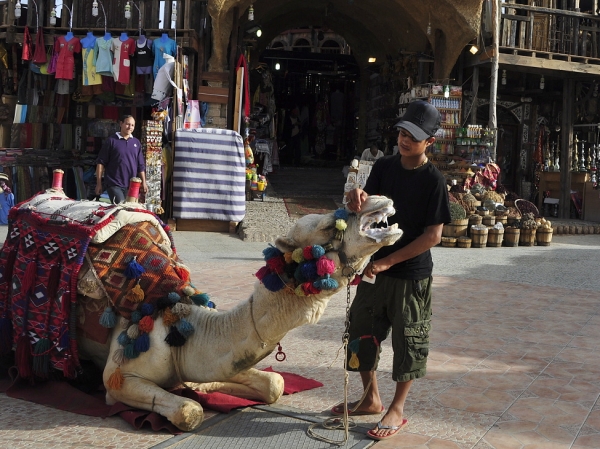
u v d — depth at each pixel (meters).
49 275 4.20
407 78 18.42
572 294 8.11
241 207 12.59
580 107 19.12
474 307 7.21
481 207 13.06
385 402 4.30
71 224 4.20
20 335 4.30
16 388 4.30
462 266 10.16
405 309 3.71
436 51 16.52
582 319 6.78
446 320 6.59
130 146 9.41
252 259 9.77
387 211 3.34
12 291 4.41
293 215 14.16
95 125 14.70
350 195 3.40
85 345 4.27
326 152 26.33
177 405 3.67
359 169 13.01
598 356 5.46
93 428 3.72
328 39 26.89
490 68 17.12
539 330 6.28
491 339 5.91
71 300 4.10
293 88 25.92
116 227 4.21
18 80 14.45
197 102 14.13
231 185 12.48
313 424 3.86
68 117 14.62
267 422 3.89
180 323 3.86
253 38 18.02
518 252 12.17
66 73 13.26
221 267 9.02
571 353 5.54
